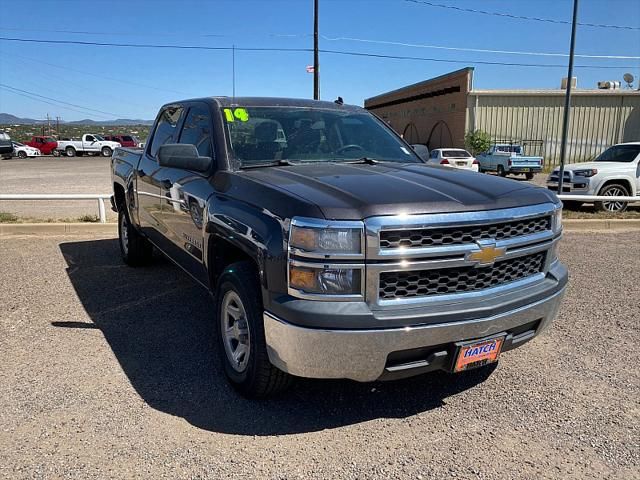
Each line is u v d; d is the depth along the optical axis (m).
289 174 3.45
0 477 2.61
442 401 3.45
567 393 3.55
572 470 2.75
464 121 31.62
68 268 6.50
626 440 3.02
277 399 3.43
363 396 3.50
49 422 3.10
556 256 3.58
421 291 2.87
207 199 3.71
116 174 6.52
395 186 3.08
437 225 2.79
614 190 12.11
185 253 4.37
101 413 3.21
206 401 3.38
